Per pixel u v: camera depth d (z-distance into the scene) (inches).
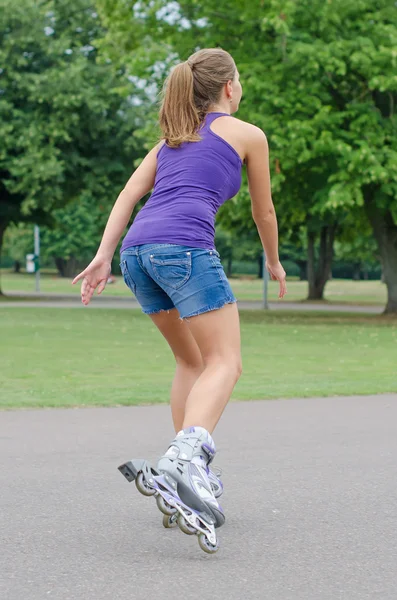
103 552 253.0
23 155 2512.3
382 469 375.9
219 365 266.4
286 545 261.7
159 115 279.1
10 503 312.0
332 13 1732.3
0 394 624.1
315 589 221.1
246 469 373.7
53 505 310.0
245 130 276.2
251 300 2989.7
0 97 2512.3
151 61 1900.8
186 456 248.1
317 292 3132.4
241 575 232.1
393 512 303.0
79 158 2591.0
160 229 262.5
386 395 641.6
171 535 272.4
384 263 2027.6
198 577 229.9
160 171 274.1
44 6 2566.4
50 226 2965.1
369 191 1889.8
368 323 1724.9
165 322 288.2
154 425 494.9
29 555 249.4
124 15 2034.9
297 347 1122.0
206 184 267.1
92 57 2652.6
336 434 465.4
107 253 271.6
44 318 1684.3
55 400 591.2
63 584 223.1
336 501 318.3
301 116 1732.3
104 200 2854.3
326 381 729.6
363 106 1736.0
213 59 280.4
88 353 982.4
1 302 2411.4
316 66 1684.3
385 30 1734.7
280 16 1712.6
